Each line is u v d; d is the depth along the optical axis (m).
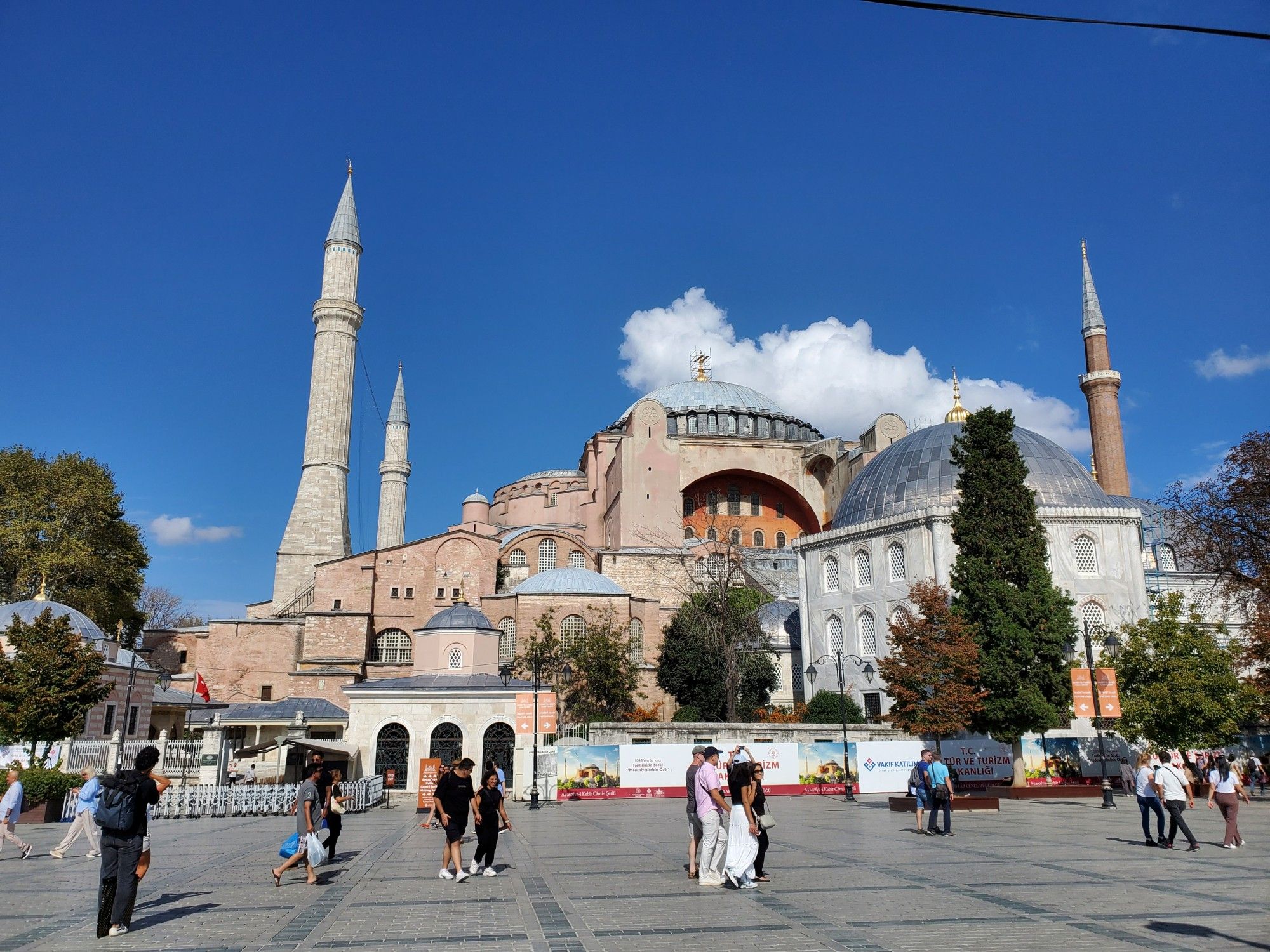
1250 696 36.22
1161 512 41.91
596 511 80.69
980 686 33.72
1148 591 53.00
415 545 68.19
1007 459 35.66
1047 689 34.06
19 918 11.32
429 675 46.56
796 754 36.44
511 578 70.81
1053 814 27.08
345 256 79.81
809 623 53.25
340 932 10.30
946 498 49.31
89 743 37.28
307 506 74.88
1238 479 37.09
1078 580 45.81
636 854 17.59
